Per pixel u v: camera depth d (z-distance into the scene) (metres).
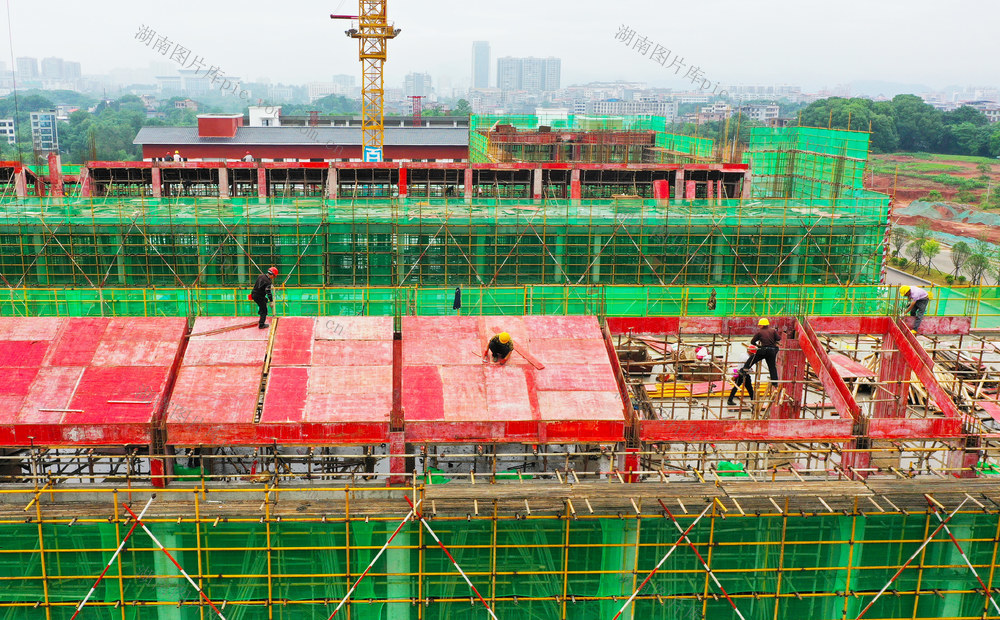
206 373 31.28
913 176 192.38
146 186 70.69
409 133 142.75
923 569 29.08
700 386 45.03
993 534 28.69
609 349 34.06
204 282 56.47
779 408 37.84
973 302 54.75
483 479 31.22
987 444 31.20
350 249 57.28
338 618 28.69
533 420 29.69
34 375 30.66
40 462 29.12
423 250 57.72
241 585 28.25
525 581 28.72
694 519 28.00
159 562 27.91
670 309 56.44
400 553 28.31
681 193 68.62
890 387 36.38
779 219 59.19
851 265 60.56
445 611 28.88
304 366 31.88
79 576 27.09
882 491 27.89
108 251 55.94
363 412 29.72
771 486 27.92
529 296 54.47
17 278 55.62
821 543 27.45
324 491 28.66
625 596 28.80
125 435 28.81
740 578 29.05
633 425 29.98
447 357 32.69
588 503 26.52
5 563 27.59
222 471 33.16
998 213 149.00
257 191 70.50
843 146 80.00
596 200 62.34
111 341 32.41
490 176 73.44
